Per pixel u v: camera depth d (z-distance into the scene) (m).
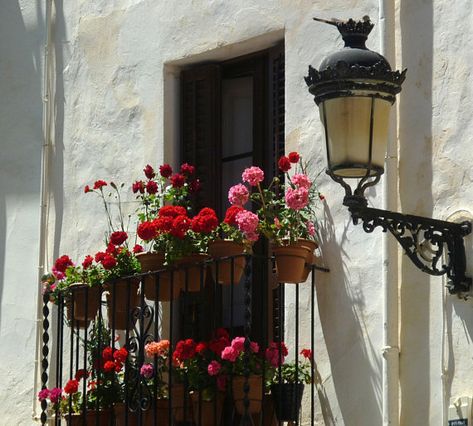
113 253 9.75
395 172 8.77
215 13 10.27
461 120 8.51
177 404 9.28
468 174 8.41
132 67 10.79
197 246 9.23
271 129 10.05
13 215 11.53
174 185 9.84
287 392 8.89
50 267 11.17
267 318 9.70
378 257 8.84
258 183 9.05
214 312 9.27
